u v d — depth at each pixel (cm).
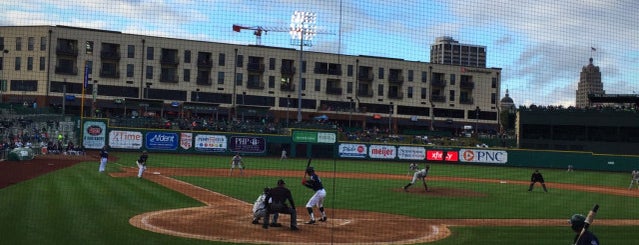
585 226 792
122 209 1866
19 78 6856
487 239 1564
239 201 2242
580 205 2539
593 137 6575
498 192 3061
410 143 6812
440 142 6981
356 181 3506
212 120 7000
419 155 6328
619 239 1634
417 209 2200
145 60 7519
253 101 8012
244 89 7969
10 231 1421
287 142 6144
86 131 5494
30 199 1988
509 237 1602
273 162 5212
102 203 1977
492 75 8688
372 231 1661
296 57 8181
